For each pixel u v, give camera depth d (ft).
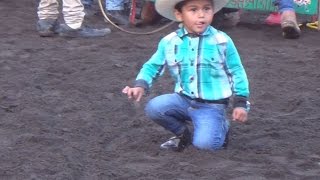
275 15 27.76
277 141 14.58
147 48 23.06
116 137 14.75
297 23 26.78
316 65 21.29
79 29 24.38
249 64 21.20
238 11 27.12
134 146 14.11
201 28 13.39
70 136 14.71
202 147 13.62
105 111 16.48
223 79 13.67
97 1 29.91
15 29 25.43
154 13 27.07
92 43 23.66
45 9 24.21
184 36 13.61
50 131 15.01
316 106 17.11
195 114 13.75
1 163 13.08
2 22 26.50
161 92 18.06
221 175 12.53
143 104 17.03
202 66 13.56
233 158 13.39
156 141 14.42
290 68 20.88
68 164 12.98
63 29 24.35
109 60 21.20
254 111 16.71
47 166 12.91
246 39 25.13
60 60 21.09
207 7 13.37
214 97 13.70
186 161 13.26
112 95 17.78
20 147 13.94
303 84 19.16
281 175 12.62
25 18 27.50
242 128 15.38
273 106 17.24
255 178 12.42
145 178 12.41
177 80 13.88
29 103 16.88
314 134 15.05
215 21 25.73
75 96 17.60
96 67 20.39
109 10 27.30
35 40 23.86
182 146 13.84
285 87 18.86
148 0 26.58
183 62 13.64
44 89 18.15
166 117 13.76
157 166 13.03
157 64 13.75
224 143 13.91
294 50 23.45
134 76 19.63
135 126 15.43
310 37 25.96
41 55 21.68
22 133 14.83
